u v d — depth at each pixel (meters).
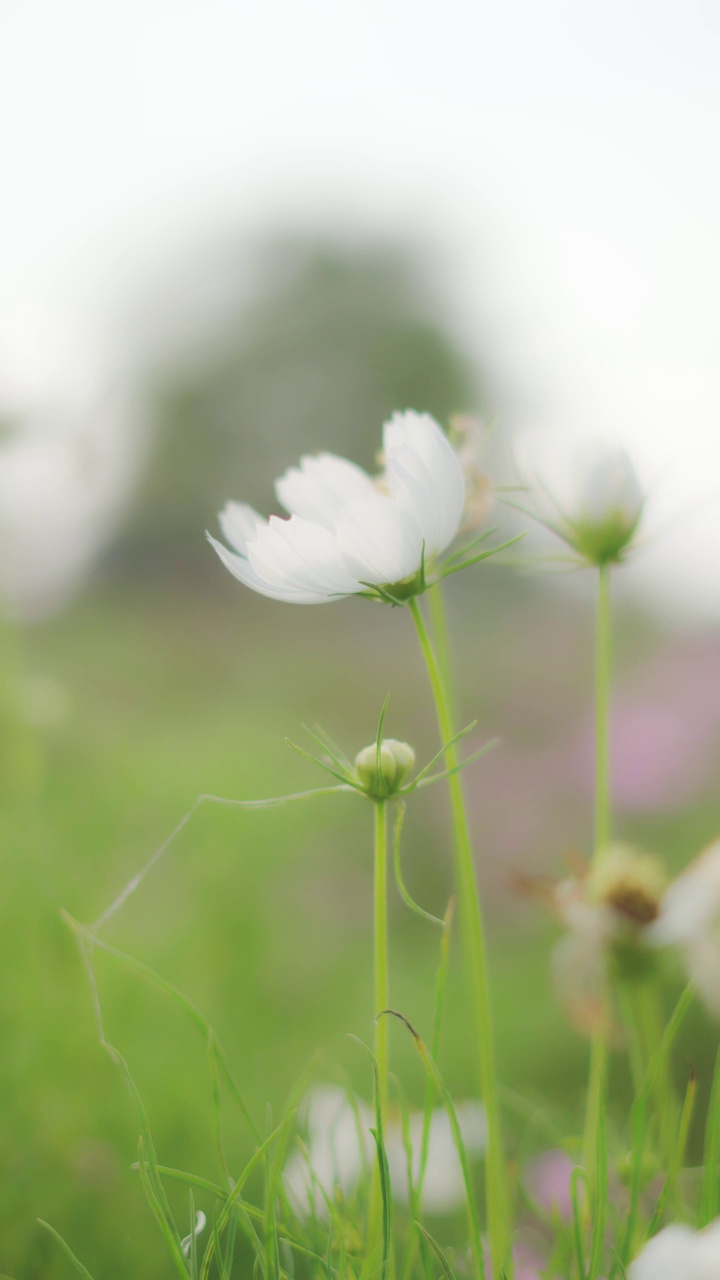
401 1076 1.16
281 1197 0.59
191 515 7.67
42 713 0.98
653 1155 0.62
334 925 1.61
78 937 0.58
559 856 1.80
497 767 2.07
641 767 1.84
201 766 1.63
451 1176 0.67
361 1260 0.58
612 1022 0.69
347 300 9.47
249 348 9.12
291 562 0.58
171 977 1.08
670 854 1.72
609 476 0.64
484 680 3.11
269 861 1.48
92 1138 0.75
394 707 3.02
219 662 3.48
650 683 2.02
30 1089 0.75
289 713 2.80
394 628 4.38
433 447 0.59
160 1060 0.89
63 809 1.18
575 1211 0.56
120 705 2.43
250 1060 1.03
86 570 4.21
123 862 1.17
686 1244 0.54
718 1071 0.57
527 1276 0.63
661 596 2.16
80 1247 0.69
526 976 1.46
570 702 2.74
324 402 9.14
